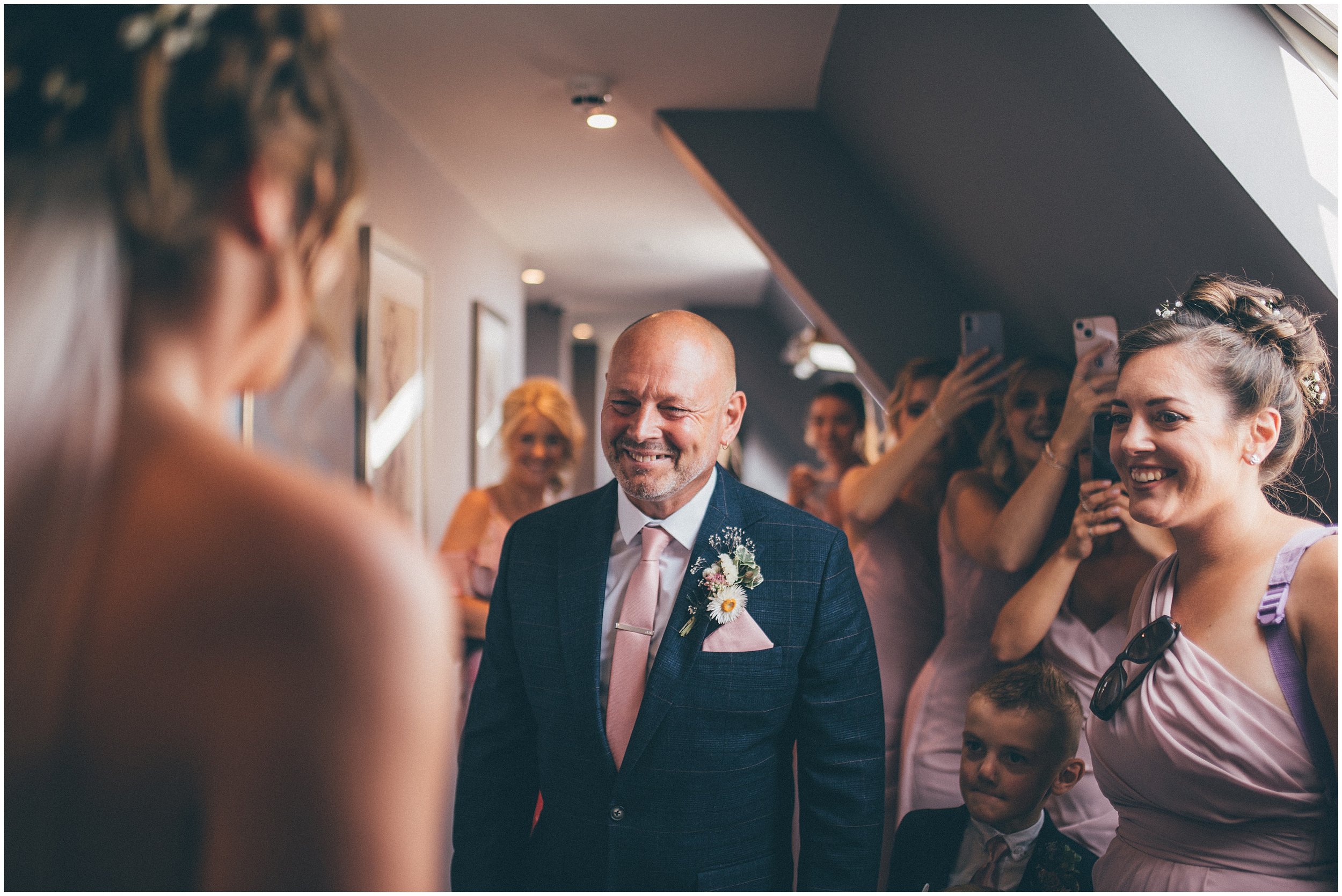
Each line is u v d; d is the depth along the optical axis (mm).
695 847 1265
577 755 1299
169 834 387
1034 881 1898
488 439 4926
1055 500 1945
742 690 1287
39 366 398
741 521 1405
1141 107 1481
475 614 2887
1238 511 1266
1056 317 2330
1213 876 1256
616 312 8773
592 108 2979
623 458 1309
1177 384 1310
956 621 2240
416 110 3293
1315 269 1358
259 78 431
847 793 1329
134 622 392
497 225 5223
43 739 386
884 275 3104
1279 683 1186
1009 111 1905
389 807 403
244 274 447
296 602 395
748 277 6938
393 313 3168
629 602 1335
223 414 461
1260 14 1403
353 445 2787
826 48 2689
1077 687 1827
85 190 411
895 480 2465
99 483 402
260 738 386
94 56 414
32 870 381
